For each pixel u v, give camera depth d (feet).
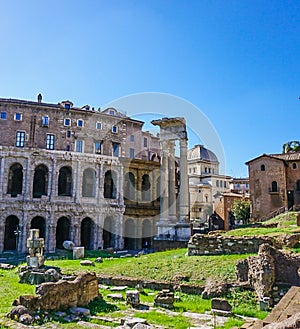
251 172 256.93
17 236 193.06
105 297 72.90
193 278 80.59
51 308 57.36
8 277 100.53
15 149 197.26
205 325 52.80
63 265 116.78
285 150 335.47
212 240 96.63
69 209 203.51
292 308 43.86
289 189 248.73
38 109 228.84
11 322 49.29
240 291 69.92
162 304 64.95
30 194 196.75
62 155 206.69
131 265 99.76
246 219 247.50
